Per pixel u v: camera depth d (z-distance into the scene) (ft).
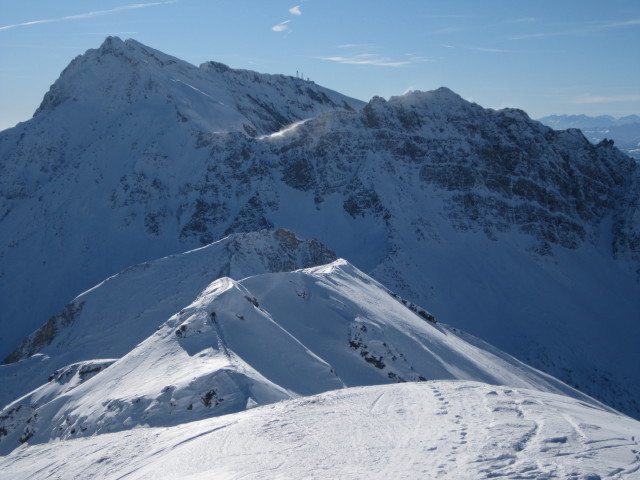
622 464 43.34
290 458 50.72
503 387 73.00
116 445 71.15
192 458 56.54
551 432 51.08
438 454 47.83
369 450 50.55
